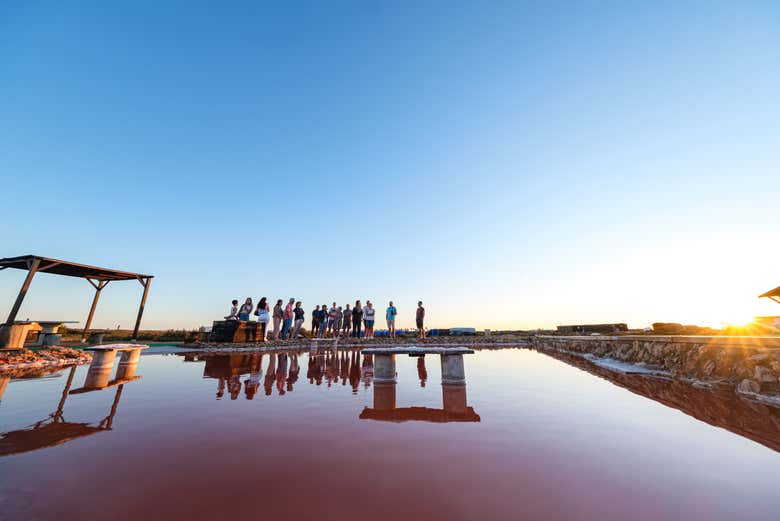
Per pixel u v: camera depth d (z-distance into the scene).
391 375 5.83
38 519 1.59
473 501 1.81
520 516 1.66
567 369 7.73
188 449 2.57
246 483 2.02
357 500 1.82
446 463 2.33
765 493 1.90
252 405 4.03
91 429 3.04
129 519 1.61
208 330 15.22
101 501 1.78
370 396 4.61
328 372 7.03
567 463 2.34
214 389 5.04
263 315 14.86
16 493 1.85
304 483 2.02
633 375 6.77
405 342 16.94
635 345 8.55
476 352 13.84
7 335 8.18
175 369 7.30
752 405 4.06
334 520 1.62
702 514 1.67
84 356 9.41
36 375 6.23
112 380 5.76
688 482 2.05
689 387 5.37
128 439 2.79
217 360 9.27
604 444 2.72
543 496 1.87
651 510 1.72
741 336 5.12
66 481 2.02
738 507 1.75
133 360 7.17
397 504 1.78
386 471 2.20
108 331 16.28
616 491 1.93
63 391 4.77
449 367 5.76
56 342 10.59
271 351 12.63
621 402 4.27
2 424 3.18
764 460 2.38
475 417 3.53
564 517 1.65
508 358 10.84
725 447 2.65
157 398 4.38
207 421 3.34
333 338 15.49
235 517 1.64
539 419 3.46
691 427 3.17
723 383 5.19
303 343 14.77
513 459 2.41
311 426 3.19
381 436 2.91
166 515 1.65
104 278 14.11
